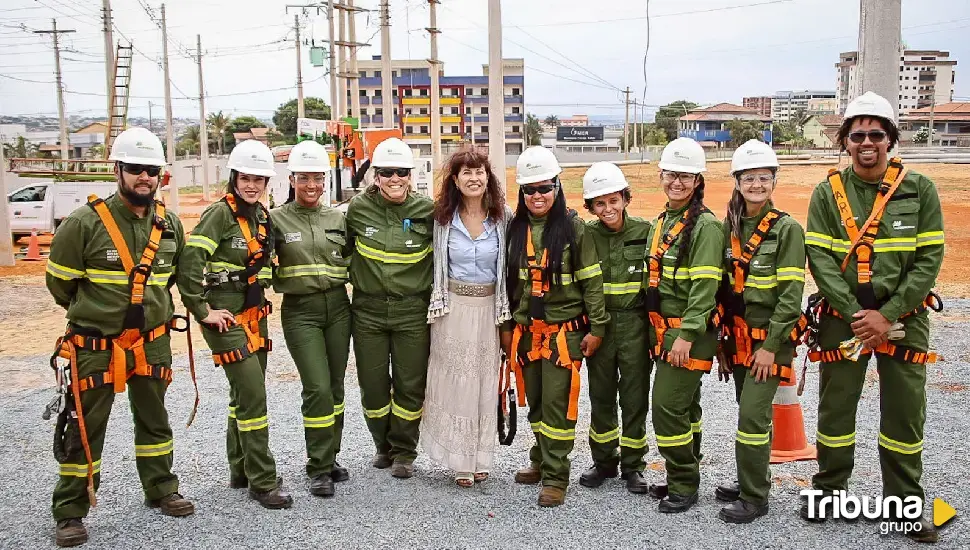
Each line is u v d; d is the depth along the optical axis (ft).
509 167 181.47
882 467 14.93
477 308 16.87
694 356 15.29
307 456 18.83
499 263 16.74
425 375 17.75
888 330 13.91
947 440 19.53
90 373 14.65
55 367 14.73
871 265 14.15
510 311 16.87
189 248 15.52
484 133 309.01
